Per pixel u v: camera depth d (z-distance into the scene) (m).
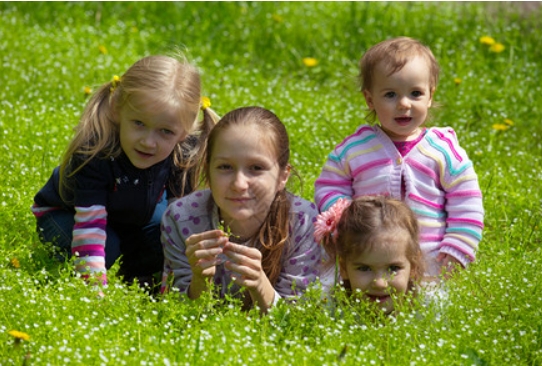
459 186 6.37
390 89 6.38
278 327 5.15
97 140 6.14
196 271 5.52
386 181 6.41
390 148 6.47
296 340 5.01
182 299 5.78
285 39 11.66
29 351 4.73
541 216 7.20
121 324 5.04
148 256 6.64
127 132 6.01
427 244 6.28
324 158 8.13
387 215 5.68
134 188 6.29
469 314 5.38
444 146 6.48
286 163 5.96
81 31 11.67
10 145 7.82
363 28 11.73
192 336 5.01
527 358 5.09
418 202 6.36
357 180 6.52
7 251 6.13
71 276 6.05
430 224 6.34
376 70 6.44
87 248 6.11
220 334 4.98
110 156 6.16
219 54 11.20
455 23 11.81
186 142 6.54
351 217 5.72
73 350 4.73
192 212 6.05
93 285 5.70
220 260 5.61
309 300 5.45
